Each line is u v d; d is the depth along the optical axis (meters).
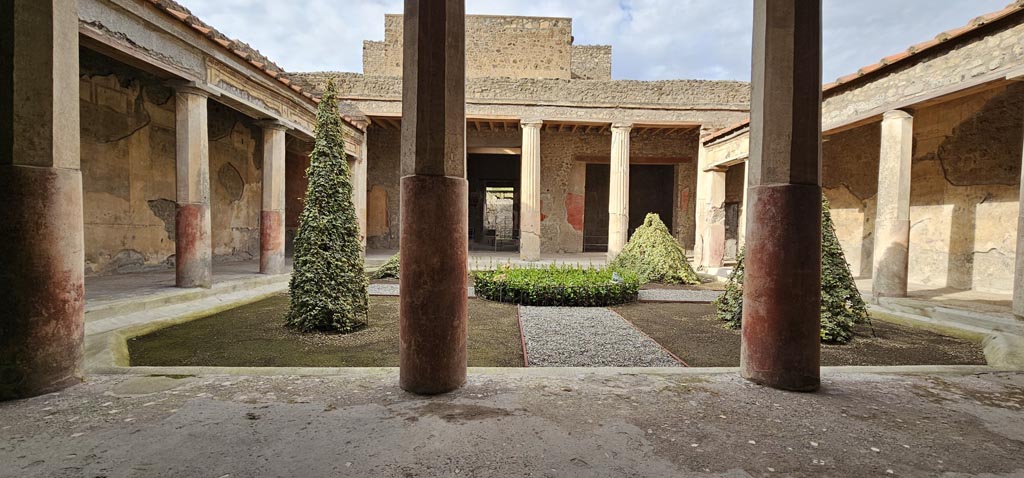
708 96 14.50
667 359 4.38
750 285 3.30
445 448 2.26
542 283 7.39
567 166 18.00
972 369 3.65
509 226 28.75
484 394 2.99
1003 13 5.25
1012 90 7.56
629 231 22.94
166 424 2.49
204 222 6.91
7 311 2.76
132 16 5.56
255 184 12.50
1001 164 7.71
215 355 4.34
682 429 2.51
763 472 2.09
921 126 9.02
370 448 2.25
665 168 22.52
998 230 7.75
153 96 8.95
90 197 7.73
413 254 2.96
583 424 2.55
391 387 3.10
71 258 3.01
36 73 2.81
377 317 6.18
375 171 17.38
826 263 5.40
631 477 2.04
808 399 2.97
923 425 2.61
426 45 2.92
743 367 3.37
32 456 2.14
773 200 3.14
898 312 6.63
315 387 3.09
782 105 3.11
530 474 2.05
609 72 20.20
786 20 3.10
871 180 10.22
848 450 2.31
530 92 14.30
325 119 5.48
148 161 8.87
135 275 8.05
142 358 4.23
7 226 2.74
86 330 4.73
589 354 4.52
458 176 3.04
